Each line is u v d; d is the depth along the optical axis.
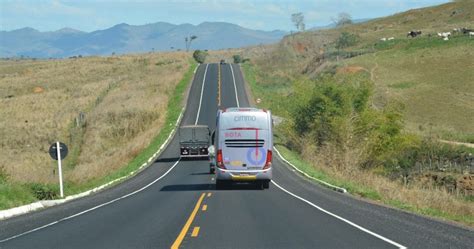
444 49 150.25
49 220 25.44
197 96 126.94
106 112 105.56
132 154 76.50
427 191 42.44
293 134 81.12
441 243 17.52
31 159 80.38
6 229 22.91
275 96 129.50
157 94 127.62
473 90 112.69
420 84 121.25
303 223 22.39
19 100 135.62
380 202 33.50
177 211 27.36
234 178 39.59
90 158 79.62
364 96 76.06
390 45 182.38
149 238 18.97
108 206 31.14
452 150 73.81
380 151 73.56
